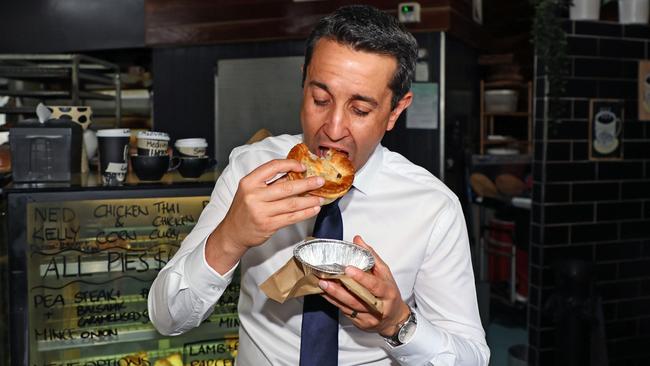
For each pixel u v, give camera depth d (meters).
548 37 3.63
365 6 1.13
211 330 2.01
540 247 3.73
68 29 4.79
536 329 3.78
